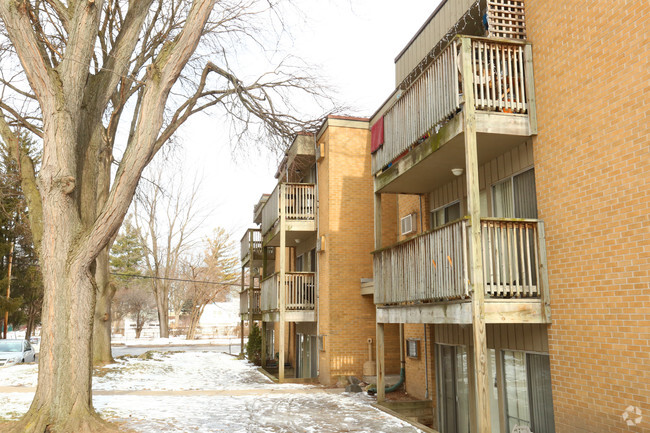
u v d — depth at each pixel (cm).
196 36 898
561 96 731
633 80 611
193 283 5612
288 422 922
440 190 1151
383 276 1080
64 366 837
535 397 800
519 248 822
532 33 800
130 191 870
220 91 1438
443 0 1022
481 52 841
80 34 873
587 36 684
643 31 598
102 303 2097
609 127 645
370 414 1001
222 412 1023
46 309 852
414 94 936
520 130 782
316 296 1648
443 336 1127
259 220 2769
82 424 827
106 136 1382
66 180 856
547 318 735
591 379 658
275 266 2542
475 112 768
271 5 1153
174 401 1166
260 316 2428
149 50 1383
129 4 1027
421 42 1138
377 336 1126
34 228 914
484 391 690
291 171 1834
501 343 888
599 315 650
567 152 716
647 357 579
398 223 1386
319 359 1592
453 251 772
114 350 3559
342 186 1565
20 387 1379
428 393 1162
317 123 1579
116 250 5547
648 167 588
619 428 611
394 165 1052
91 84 1006
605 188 648
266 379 1662
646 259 586
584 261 679
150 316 9200
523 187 839
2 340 2325
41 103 862
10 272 3456
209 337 6053
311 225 1691
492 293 732
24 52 828
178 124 1369
